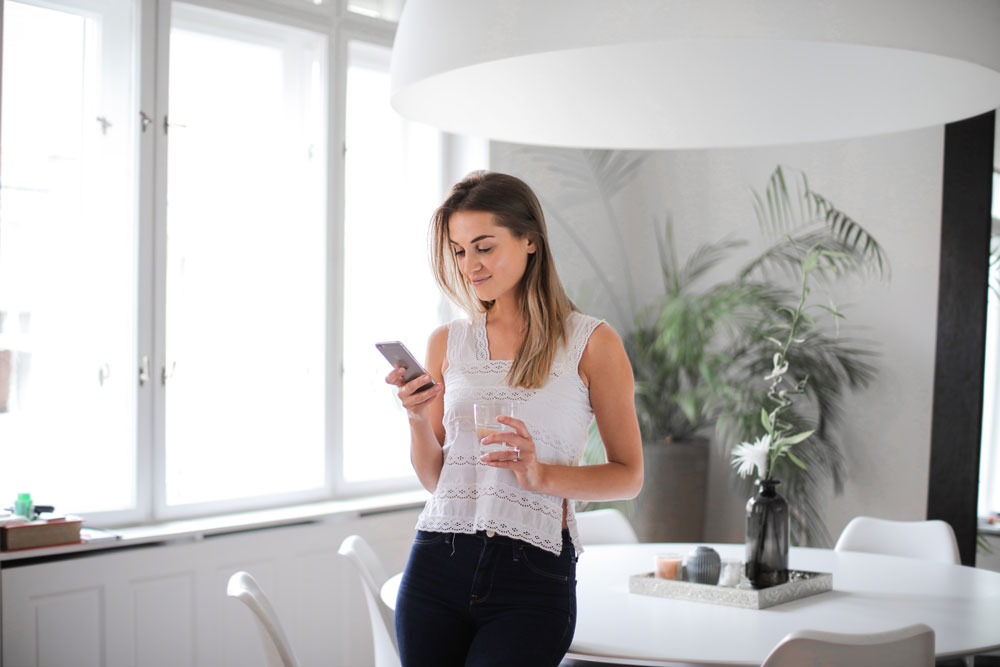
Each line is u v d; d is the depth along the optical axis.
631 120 2.39
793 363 4.24
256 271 3.77
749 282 4.57
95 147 3.35
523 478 1.61
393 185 4.23
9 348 3.19
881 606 2.24
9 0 3.19
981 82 1.99
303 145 3.90
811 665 1.68
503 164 4.35
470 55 1.72
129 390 3.38
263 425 3.79
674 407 4.51
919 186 4.02
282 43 3.84
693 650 1.87
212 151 3.66
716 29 1.57
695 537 4.35
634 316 4.98
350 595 3.70
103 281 3.37
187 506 3.50
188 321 3.60
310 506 3.79
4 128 3.19
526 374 1.71
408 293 4.28
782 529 2.33
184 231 3.59
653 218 4.95
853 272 4.21
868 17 1.59
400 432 4.23
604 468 1.71
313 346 3.92
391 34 4.12
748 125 2.37
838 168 4.29
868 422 4.14
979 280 3.75
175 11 3.54
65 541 2.96
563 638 1.60
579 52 2.27
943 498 3.80
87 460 3.33
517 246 1.74
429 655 1.62
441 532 1.67
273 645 1.93
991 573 2.60
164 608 3.20
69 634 2.98
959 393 3.79
